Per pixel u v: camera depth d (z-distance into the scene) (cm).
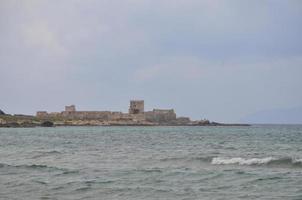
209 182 3141
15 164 4472
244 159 4466
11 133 16225
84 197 2628
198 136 13275
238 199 2519
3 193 2767
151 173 3628
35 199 2573
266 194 2666
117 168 4038
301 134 14300
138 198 2586
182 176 3441
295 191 2750
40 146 8144
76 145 8438
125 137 12625
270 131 18800
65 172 3741
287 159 4166
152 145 8312
